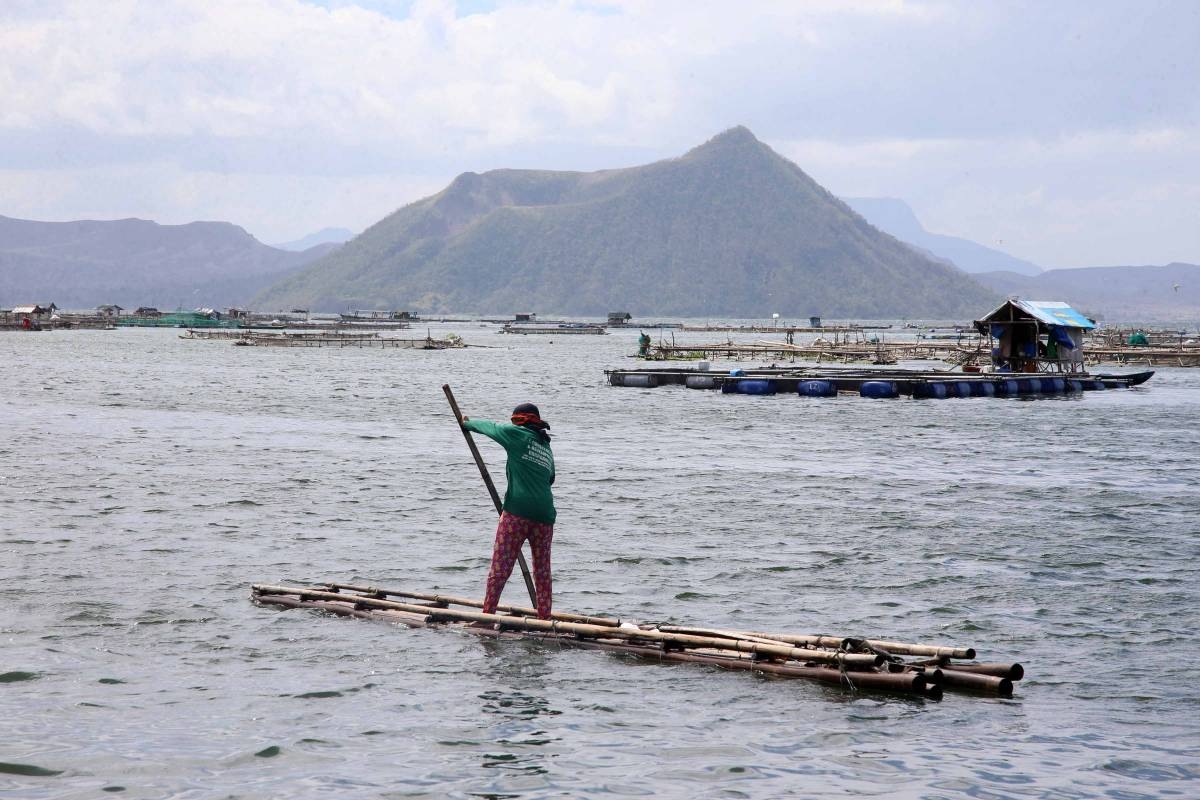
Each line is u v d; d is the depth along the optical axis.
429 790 10.45
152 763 10.98
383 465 34.00
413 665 14.39
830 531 24.16
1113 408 60.75
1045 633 16.11
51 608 16.61
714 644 14.52
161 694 13.03
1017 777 10.88
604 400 64.44
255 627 15.93
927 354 122.25
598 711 12.75
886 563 20.86
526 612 16.34
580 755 11.38
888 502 28.33
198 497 27.28
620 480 31.84
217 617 16.39
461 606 16.78
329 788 10.46
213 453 36.31
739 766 11.12
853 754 11.47
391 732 11.97
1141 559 21.38
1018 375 74.62
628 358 122.88
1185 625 16.58
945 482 32.09
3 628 15.52
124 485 28.91
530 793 10.40
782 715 12.67
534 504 15.84
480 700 13.08
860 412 57.38
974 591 18.66
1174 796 10.45
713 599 18.00
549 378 86.12
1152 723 12.45
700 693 13.44
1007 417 54.94
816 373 78.19
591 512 26.39
